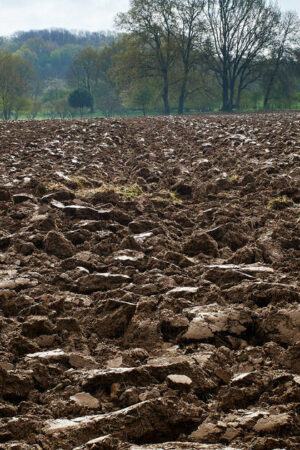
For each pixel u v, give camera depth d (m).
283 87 82.50
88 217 7.11
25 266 5.41
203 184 9.20
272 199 8.27
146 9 75.81
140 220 6.75
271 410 2.80
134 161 13.30
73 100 103.94
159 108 95.81
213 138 17.19
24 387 3.11
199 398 3.03
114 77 82.00
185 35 79.44
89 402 2.96
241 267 5.14
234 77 80.94
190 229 6.84
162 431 2.68
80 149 15.04
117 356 3.54
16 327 3.94
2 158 13.13
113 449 2.51
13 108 96.69
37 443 2.61
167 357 3.43
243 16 77.44
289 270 5.12
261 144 14.86
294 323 3.67
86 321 4.09
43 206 7.58
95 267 5.27
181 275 5.02
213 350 3.49
